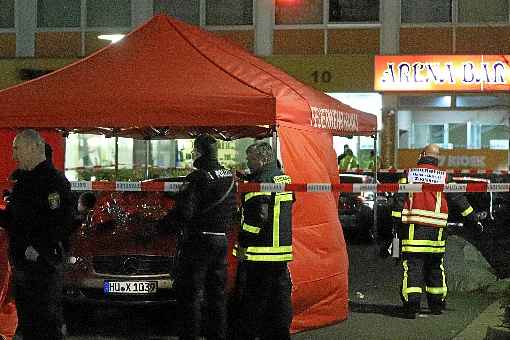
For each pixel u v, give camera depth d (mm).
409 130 24438
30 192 5680
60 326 5902
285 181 6871
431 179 9234
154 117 8047
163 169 21109
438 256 9445
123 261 8320
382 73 23375
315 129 8969
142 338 8336
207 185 6977
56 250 5754
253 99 7918
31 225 5672
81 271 8305
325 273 8633
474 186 8812
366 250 15461
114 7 25281
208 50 9062
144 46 9031
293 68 24094
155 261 8344
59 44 25375
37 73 24703
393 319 9273
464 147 24219
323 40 24578
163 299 8289
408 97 24391
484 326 8719
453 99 24219
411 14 24391
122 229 8977
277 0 24703
